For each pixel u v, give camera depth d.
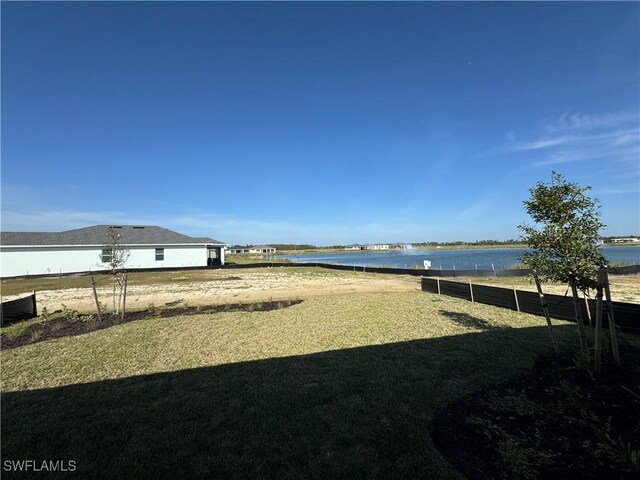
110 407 3.89
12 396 4.25
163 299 12.96
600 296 4.29
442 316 8.56
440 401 3.88
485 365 4.98
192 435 3.26
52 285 19.53
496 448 2.92
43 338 7.17
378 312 9.20
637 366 4.27
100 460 2.91
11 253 26.72
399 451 2.95
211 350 6.06
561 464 2.66
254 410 3.74
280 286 17.14
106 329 7.75
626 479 2.48
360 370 4.92
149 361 5.51
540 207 4.77
